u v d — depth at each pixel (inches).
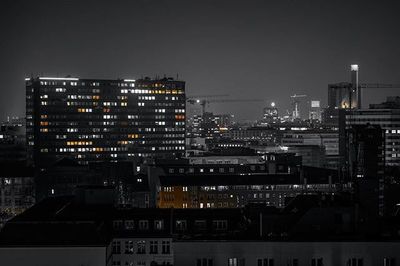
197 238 4667.8
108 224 6328.7
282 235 4670.3
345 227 4837.6
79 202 7165.4
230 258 4510.3
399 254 4473.4
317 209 4845.0
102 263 5280.5
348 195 6003.9
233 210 6850.4
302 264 4490.7
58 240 5285.4
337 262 4485.7
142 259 6205.7
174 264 4537.4
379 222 4936.0
